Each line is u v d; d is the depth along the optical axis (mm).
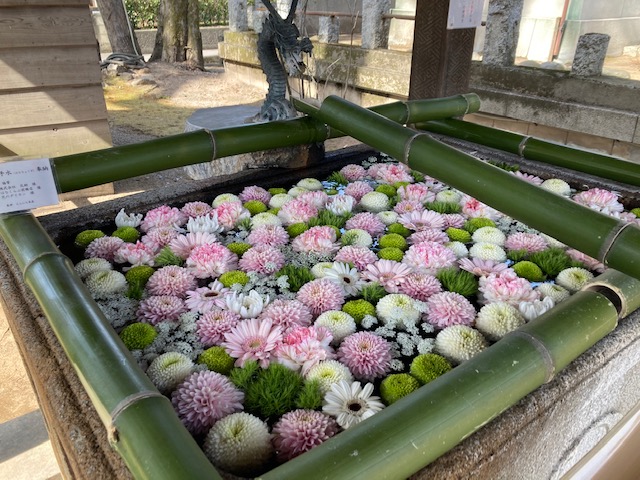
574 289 1158
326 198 1614
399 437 667
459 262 1276
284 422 782
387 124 1451
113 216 1498
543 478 948
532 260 1296
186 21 7469
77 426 740
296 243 1341
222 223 1460
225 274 1196
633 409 1195
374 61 4652
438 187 1757
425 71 2441
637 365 1075
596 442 1097
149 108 5621
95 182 1413
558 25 5086
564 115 3529
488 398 748
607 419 1071
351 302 1103
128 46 7102
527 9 5312
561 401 853
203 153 1578
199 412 796
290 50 1793
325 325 1014
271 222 1457
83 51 2988
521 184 1121
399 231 1445
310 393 834
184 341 988
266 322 985
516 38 3930
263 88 6438
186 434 675
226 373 914
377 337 972
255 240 1359
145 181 3594
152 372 883
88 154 1411
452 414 712
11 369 1905
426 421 694
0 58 2809
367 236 1385
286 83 2305
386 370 925
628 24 5164
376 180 1833
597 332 908
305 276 1195
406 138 1373
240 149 1648
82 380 768
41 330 936
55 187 1322
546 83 3648
